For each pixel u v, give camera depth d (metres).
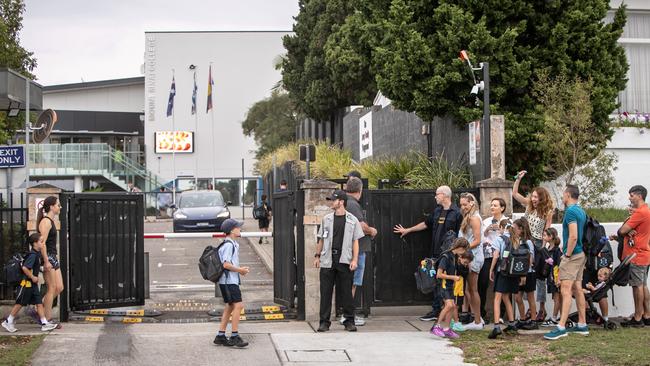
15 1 25.64
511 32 15.54
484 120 13.16
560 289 10.26
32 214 11.63
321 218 11.80
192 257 22.34
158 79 61.19
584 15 15.81
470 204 10.83
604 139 16.08
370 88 30.23
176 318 11.91
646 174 18.45
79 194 11.80
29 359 9.00
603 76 15.93
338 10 32.62
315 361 9.02
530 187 16.38
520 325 10.73
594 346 9.27
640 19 20.23
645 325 11.00
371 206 12.09
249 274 18.55
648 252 10.78
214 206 28.42
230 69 62.44
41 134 14.69
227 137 62.22
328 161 24.19
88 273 11.86
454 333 10.30
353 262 10.66
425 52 16.02
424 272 10.45
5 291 12.09
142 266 12.41
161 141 60.34
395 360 9.08
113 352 9.38
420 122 19.95
